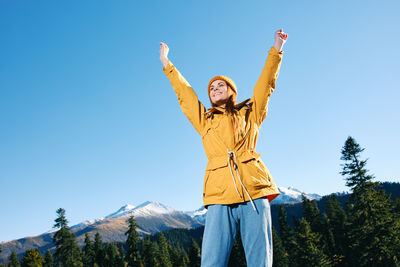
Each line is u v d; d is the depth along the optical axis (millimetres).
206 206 2295
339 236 53562
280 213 65062
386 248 30234
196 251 60219
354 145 35031
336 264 48250
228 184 2176
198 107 2650
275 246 53125
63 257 56281
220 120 2434
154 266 67000
